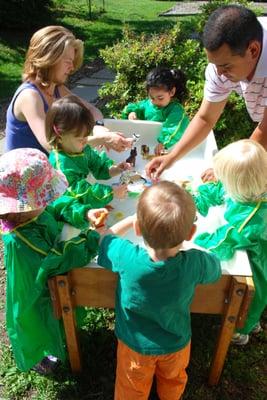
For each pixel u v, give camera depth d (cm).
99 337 257
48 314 203
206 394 229
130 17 1354
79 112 206
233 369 241
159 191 159
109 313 273
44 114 245
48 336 210
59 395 228
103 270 187
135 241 222
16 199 176
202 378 237
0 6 1016
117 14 1383
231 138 411
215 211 238
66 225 200
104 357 247
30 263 185
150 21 1298
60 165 214
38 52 241
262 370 244
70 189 210
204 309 198
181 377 195
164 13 1464
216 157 200
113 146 266
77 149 218
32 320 203
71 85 716
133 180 269
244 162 188
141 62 413
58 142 215
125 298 171
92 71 796
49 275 184
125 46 446
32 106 240
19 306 196
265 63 204
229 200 207
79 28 1134
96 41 1028
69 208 199
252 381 237
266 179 191
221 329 200
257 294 206
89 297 199
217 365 220
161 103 317
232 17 190
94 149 269
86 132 210
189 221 158
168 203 155
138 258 163
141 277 161
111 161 260
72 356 223
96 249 186
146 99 374
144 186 264
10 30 1038
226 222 217
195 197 234
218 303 195
